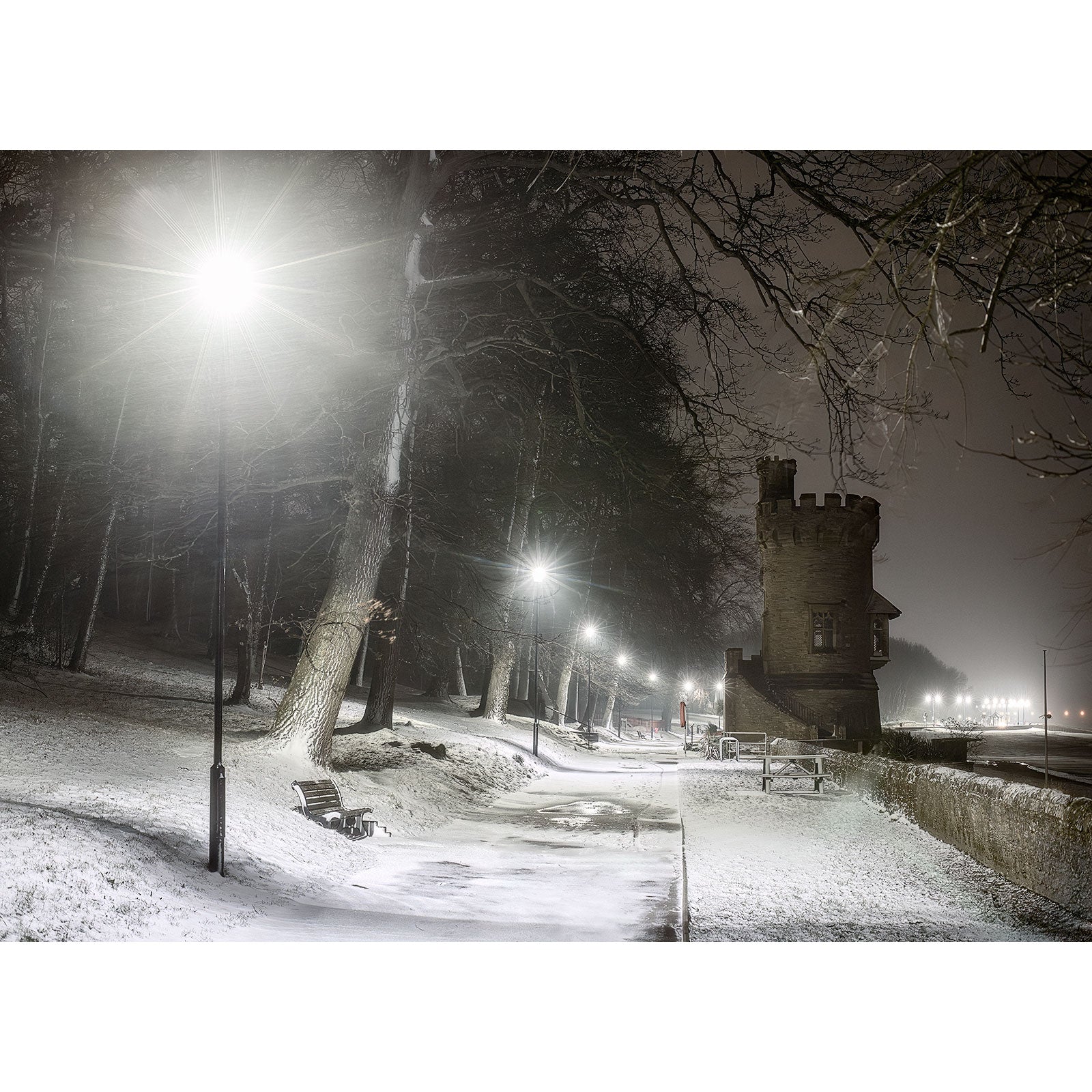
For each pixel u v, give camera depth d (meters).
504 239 23.08
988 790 14.46
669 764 44.66
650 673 66.12
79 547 30.39
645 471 23.56
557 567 45.84
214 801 12.22
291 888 12.36
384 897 12.48
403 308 21.03
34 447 28.86
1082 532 4.22
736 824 20.80
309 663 21.33
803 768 35.28
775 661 59.09
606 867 15.19
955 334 4.48
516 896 12.73
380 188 23.03
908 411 4.45
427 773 26.00
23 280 29.09
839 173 10.56
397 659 32.78
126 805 14.20
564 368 22.91
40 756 17.72
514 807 24.92
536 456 32.94
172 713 26.80
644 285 21.19
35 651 29.41
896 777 22.00
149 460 26.58
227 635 47.41
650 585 45.44
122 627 44.91
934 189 4.73
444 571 34.81
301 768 20.50
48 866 10.03
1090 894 10.84
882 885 13.38
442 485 30.34
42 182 25.03
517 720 50.69
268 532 34.31
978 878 13.80
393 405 21.59
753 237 13.33
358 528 21.59
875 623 60.22
